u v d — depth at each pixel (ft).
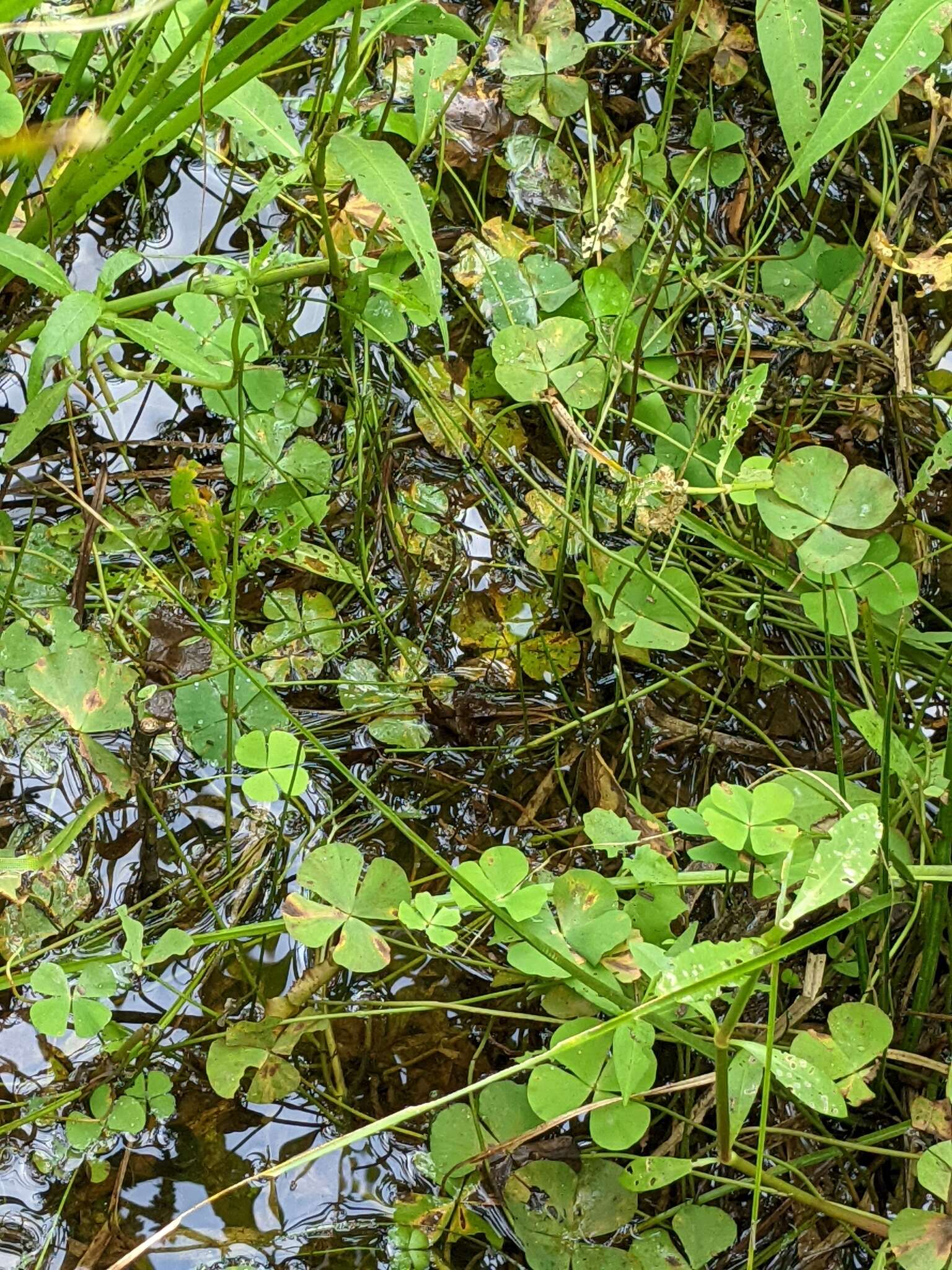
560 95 3.63
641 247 3.59
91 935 3.08
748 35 3.71
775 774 3.15
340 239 3.46
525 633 3.36
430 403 3.45
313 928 2.91
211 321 3.24
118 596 3.30
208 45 2.94
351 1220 2.96
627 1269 2.86
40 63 3.43
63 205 3.10
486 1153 2.86
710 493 3.04
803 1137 2.98
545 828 3.24
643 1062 2.85
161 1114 2.97
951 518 3.48
